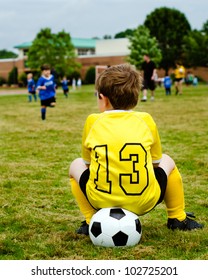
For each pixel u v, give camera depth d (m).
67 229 3.75
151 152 3.38
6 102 23.14
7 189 5.10
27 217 4.06
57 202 4.59
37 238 3.52
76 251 3.21
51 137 9.27
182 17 72.38
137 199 3.17
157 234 3.51
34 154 7.35
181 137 8.98
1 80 72.62
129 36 68.69
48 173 5.93
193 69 66.25
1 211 4.28
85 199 3.52
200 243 3.34
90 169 3.27
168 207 3.63
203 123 11.21
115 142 3.18
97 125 3.29
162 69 71.81
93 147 3.25
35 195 4.85
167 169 3.42
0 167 6.30
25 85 67.50
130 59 66.50
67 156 7.14
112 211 3.23
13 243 3.41
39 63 63.69
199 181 5.37
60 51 63.56
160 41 71.69
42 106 12.91
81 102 20.97
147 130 3.29
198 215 4.09
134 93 3.32
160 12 72.31
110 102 3.34
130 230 3.20
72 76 64.62
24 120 12.87
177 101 19.02
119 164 3.15
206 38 62.97
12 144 8.41
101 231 3.21
